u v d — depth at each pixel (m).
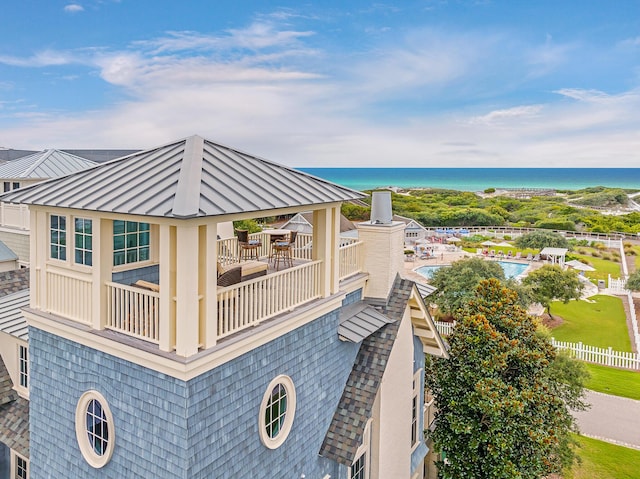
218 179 8.30
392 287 13.80
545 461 14.26
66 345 8.66
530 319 16.75
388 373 12.53
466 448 14.18
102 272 8.08
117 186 8.14
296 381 9.55
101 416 8.27
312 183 10.37
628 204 130.88
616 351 30.81
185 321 6.89
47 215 9.09
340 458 10.30
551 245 65.44
